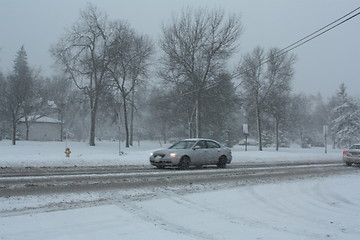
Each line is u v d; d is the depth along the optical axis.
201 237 6.05
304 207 8.77
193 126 46.91
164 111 49.72
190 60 38.66
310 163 23.62
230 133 63.78
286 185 12.18
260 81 46.16
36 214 7.12
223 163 18.06
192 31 38.66
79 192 9.55
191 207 8.33
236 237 6.09
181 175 13.62
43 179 11.58
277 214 7.94
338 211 8.41
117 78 42.50
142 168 16.84
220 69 39.22
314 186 12.14
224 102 41.12
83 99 45.69
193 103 41.94
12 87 41.72
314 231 6.59
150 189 10.40
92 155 23.02
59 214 7.19
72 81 42.94
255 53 45.34
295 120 68.81
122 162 20.14
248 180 13.14
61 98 57.06
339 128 60.25
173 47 38.69
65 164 18.48
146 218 7.18
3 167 16.16
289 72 46.16
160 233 6.19
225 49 38.91
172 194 9.77
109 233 6.09
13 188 9.70
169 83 39.94
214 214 7.75
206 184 11.76
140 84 43.84
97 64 41.28
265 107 46.16
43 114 52.91
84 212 7.42
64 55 41.88
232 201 9.16
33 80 45.81
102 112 47.19
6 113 45.72
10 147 37.28
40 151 33.72
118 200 8.76
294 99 69.88
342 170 18.47
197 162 16.77
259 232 6.43
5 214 7.03
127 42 41.38
